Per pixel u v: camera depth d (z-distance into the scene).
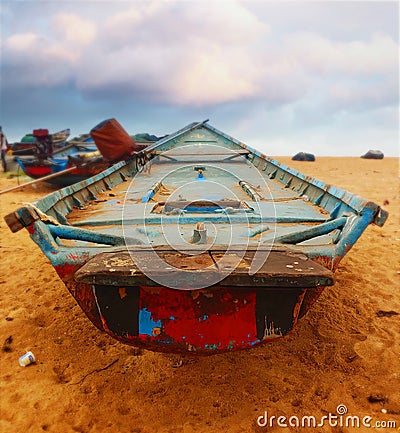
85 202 4.57
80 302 2.81
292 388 2.98
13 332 3.80
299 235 2.85
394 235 7.09
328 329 3.80
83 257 2.63
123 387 3.03
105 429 2.61
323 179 15.83
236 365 3.26
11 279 5.12
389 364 3.24
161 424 2.66
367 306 4.29
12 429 2.59
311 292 2.72
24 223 2.59
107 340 3.66
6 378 3.11
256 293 2.44
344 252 2.71
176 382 3.07
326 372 3.16
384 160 27.02
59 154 13.79
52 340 3.68
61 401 2.86
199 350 2.50
